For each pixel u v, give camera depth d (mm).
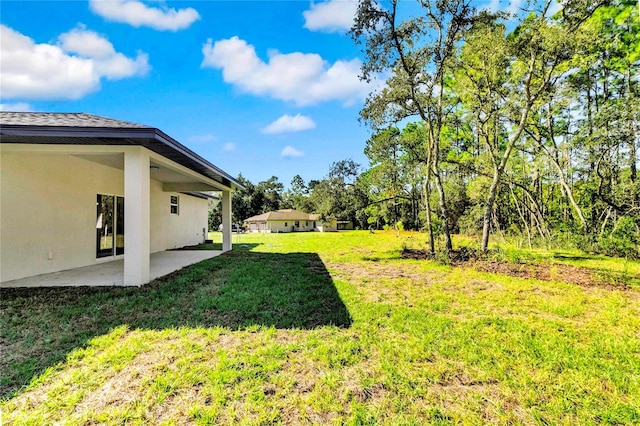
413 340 3367
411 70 9195
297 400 2289
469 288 5934
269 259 9914
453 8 8367
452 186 18281
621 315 4328
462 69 10586
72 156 7348
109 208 8938
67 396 2301
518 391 2453
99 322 3781
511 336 3520
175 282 5914
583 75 12562
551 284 6285
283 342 3268
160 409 2170
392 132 13242
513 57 9578
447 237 10625
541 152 14633
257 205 49969
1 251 5812
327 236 25031
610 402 2314
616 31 11203
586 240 11797
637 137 11000
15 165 6051
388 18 8508
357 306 4578
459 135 17422
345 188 14453
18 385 2434
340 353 3018
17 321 3762
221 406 2209
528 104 9438
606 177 12820
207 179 10125
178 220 14203
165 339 3311
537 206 15102
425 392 2422
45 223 6715
